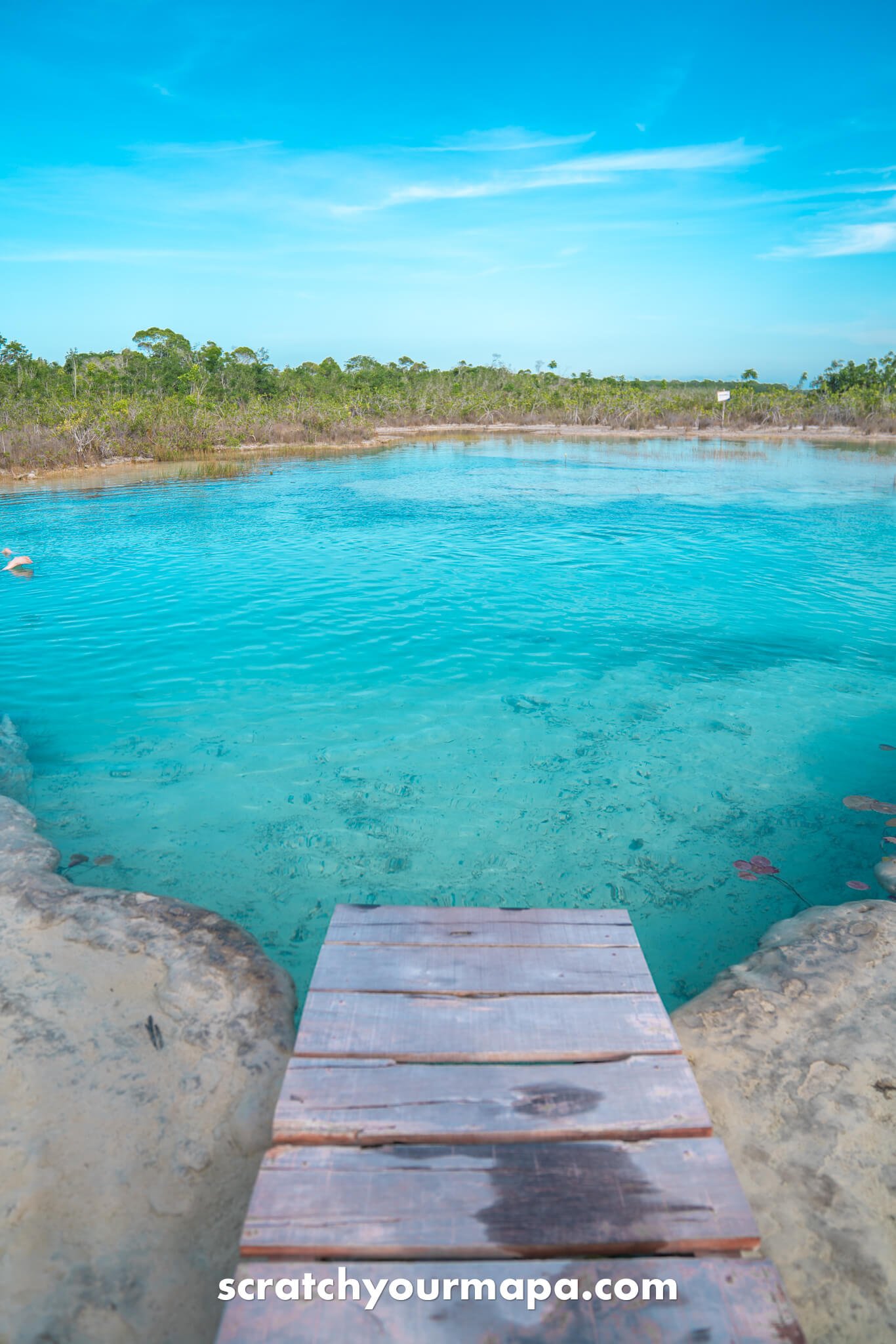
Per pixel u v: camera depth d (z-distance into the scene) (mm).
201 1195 2547
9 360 47312
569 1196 2160
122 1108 2840
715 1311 1897
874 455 29641
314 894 4645
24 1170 2596
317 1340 1821
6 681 7809
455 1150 2295
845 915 4070
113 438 29344
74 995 3395
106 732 6699
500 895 4652
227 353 54062
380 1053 2643
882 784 5949
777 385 63375
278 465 27609
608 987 3004
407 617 9828
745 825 5418
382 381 59344
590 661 8398
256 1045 3125
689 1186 2197
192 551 13562
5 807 5152
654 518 16609
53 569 12281
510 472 24953
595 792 5816
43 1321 2172
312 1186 2180
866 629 9438
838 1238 2404
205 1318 2205
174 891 4648
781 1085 2975
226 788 5816
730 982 3574
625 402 46250
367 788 5852
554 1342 1821
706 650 8719
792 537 14570
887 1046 3166
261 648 8719
